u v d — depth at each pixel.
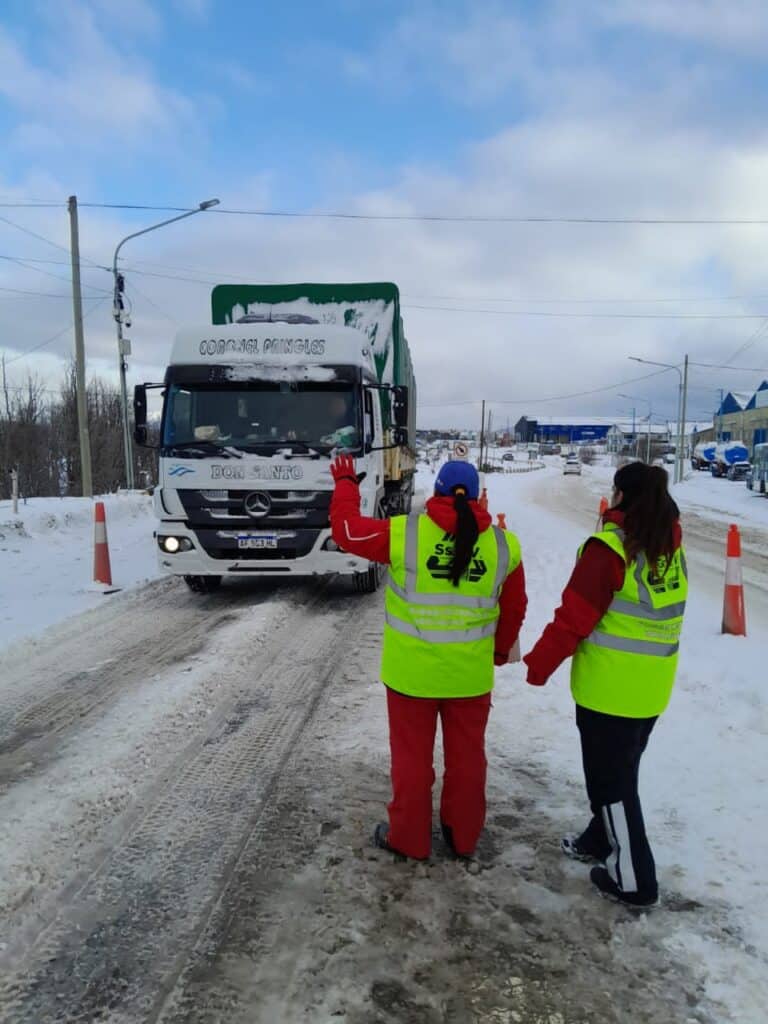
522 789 3.90
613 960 2.58
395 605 3.12
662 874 3.08
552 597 8.94
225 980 2.47
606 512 2.89
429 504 3.08
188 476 7.94
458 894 2.96
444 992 2.42
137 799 3.75
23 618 7.56
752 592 10.16
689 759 4.23
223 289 10.95
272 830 3.47
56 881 3.03
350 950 2.63
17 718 4.87
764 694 5.26
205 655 6.30
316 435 8.06
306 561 7.96
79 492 39.62
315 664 6.19
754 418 67.19
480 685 3.10
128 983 2.46
